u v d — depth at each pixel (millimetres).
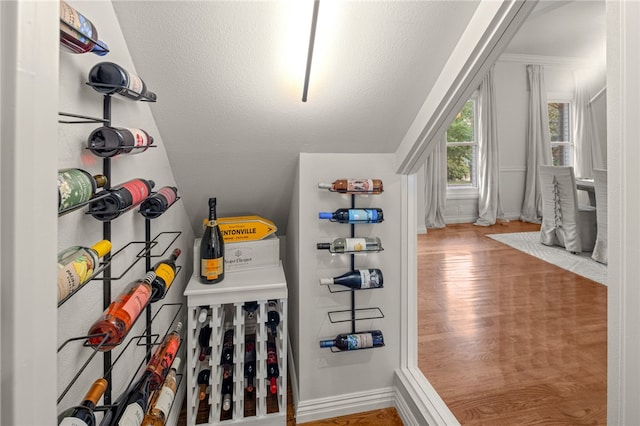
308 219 1479
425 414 1354
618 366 583
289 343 1969
